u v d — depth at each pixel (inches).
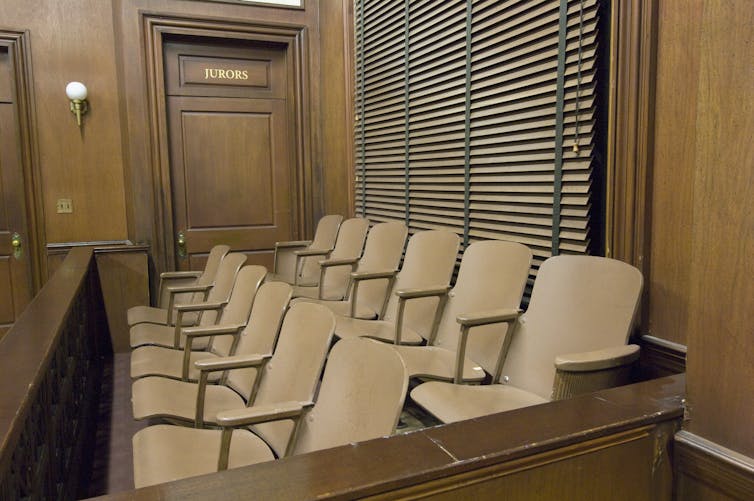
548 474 41.8
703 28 46.7
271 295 91.1
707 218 46.7
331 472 36.1
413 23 130.7
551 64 90.4
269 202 185.3
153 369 99.2
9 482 45.9
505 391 76.0
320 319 72.1
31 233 163.0
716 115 45.9
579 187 85.7
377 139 150.3
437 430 42.6
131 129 162.4
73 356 95.4
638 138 74.0
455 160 117.5
